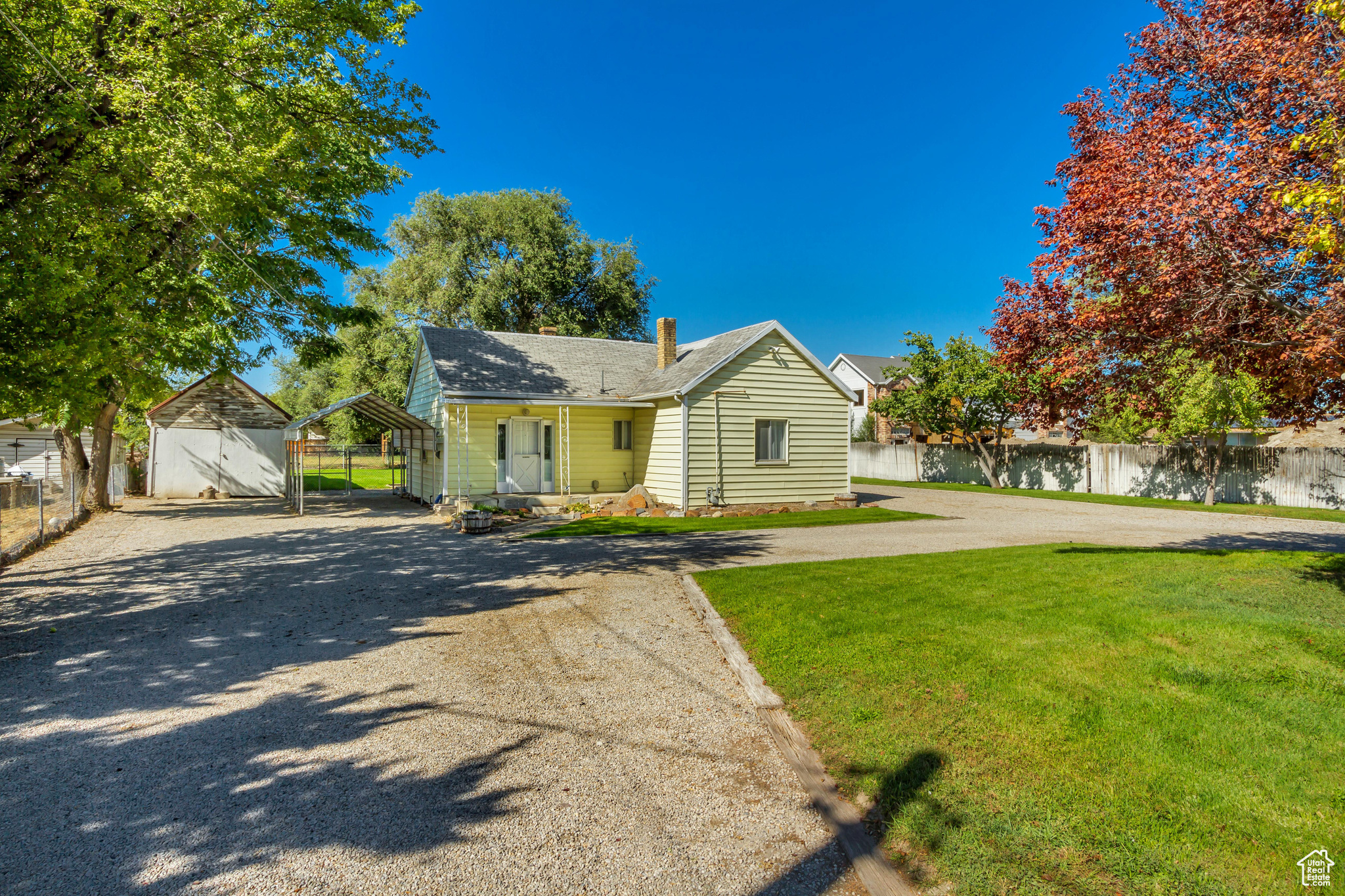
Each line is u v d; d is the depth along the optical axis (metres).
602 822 3.31
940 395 26.34
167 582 8.99
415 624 6.88
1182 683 4.54
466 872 2.93
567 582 8.75
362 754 4.05
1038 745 3.76
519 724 4.46
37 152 7.63
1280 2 6.54
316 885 2.84
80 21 7.05
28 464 26.78
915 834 3.05
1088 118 8.30
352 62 10.61
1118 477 23.64
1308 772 3.38
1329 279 6.00
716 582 8.33
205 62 8.02
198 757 4.01
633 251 37.41
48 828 3.28
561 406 18.36
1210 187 6.00
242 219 9.56
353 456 46.78
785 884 2.84
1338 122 5.61
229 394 22.56
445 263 32.47
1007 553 10.37
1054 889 2.64
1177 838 2.89
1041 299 8.74
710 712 4.62
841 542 12.16
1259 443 25.75
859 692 4.66
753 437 17.56
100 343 7.89
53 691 5.11
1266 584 7.37
